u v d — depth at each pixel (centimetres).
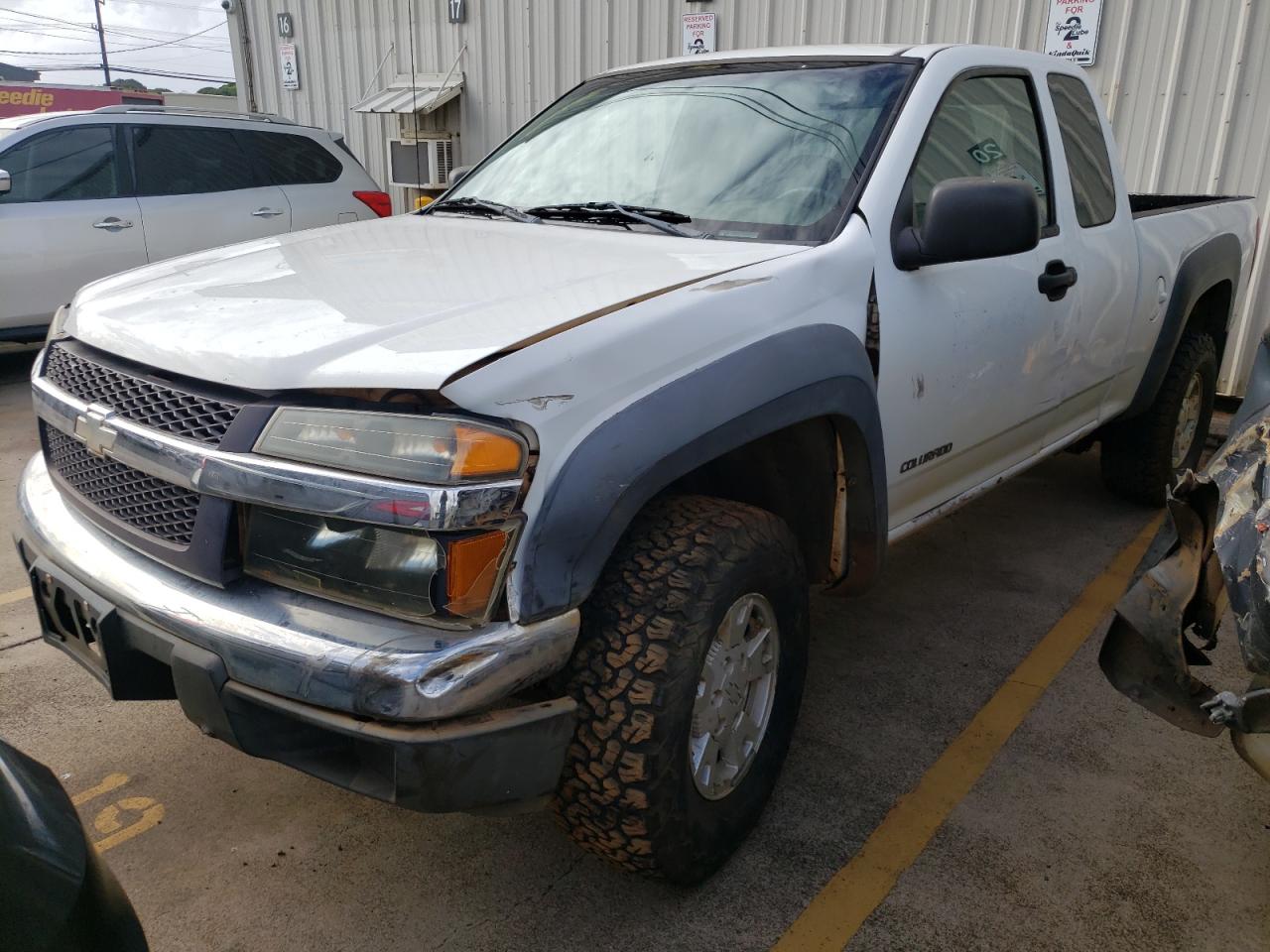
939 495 300
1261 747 185
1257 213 531
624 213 266
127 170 677
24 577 379
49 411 215
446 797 165
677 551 193
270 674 165
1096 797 257
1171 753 277
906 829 244
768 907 217
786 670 234
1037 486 505
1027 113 325
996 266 289
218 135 720
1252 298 602
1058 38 619
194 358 182
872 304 242
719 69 312
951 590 383
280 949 204
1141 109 609
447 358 165
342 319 187
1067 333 330
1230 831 245
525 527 165
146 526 191
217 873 225
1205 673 317
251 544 175
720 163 276
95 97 2841
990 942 208
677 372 189
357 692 158
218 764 265
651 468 177
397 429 162
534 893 221
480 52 887
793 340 212
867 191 251
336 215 771
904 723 290
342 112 1028
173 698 197
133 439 185
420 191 964
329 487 161
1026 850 237
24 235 634
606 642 186
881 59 289
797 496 251
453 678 158
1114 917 216
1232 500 187
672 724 186
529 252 240
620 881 225
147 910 213
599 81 344
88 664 209
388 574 164
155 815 244
